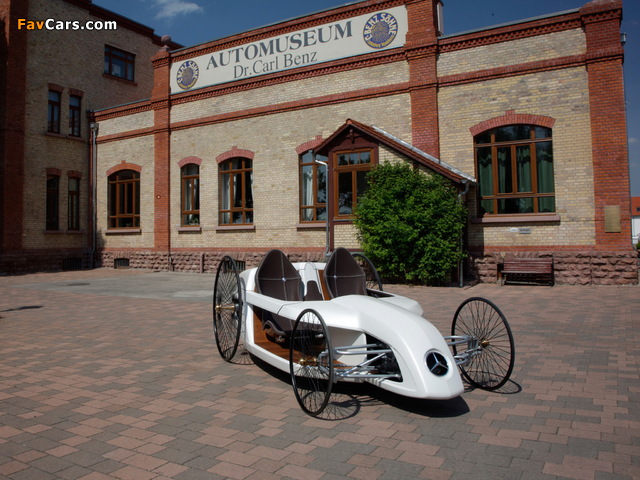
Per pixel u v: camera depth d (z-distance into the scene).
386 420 4.26
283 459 3.51
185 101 19.92
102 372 5.81
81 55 23.00
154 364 6.16
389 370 4.58
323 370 4.51
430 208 12.89
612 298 10.73
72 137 22.41
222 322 7.11
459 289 12.69
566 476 3.22
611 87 12.98
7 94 20.28
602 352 6.38
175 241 20.23
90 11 23.45
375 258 13.88
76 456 3.57
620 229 12.85
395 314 4.69
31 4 21.12
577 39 13.48
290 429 4.07
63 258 21.94
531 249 13.83
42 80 21.50
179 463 3.46
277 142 17.80
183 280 16.80
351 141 14.94
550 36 13.77
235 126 18.70
